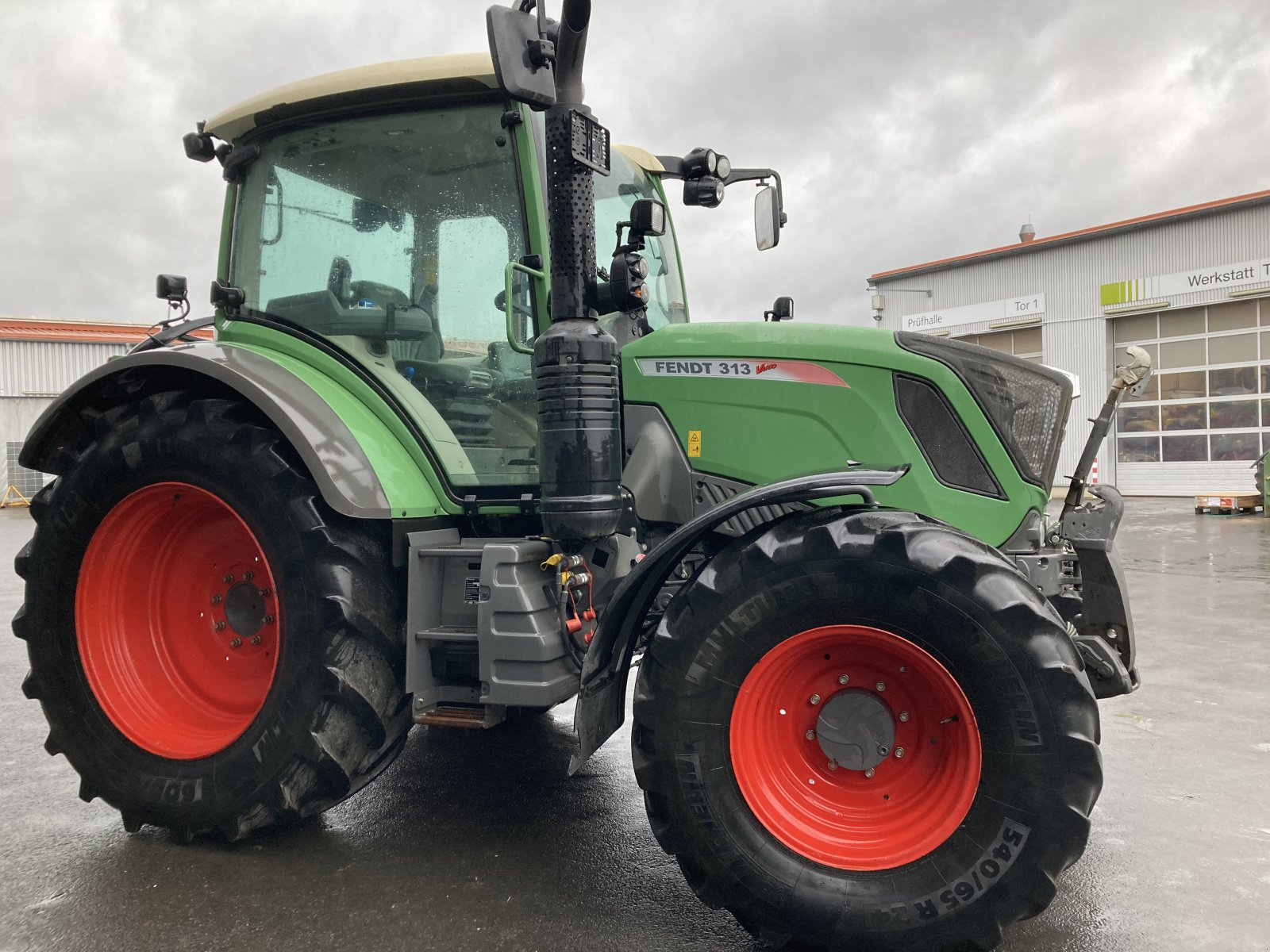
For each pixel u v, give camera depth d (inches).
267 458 104.5
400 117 116.5
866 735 88.4
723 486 109.6
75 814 119.7
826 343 107.6
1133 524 540.7
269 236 125.9
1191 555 388.8
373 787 129.3
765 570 85.9
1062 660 79.2
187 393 112.9
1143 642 225.1
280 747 102.1
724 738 86.5
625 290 97.9
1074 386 108.0
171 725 113.5
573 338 98.3
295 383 110.0
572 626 101.1
